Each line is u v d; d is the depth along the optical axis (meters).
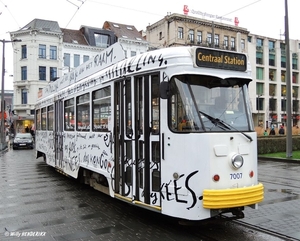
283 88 58.66
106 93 7.62
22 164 17.56
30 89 46.44
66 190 10.12
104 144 7.69
